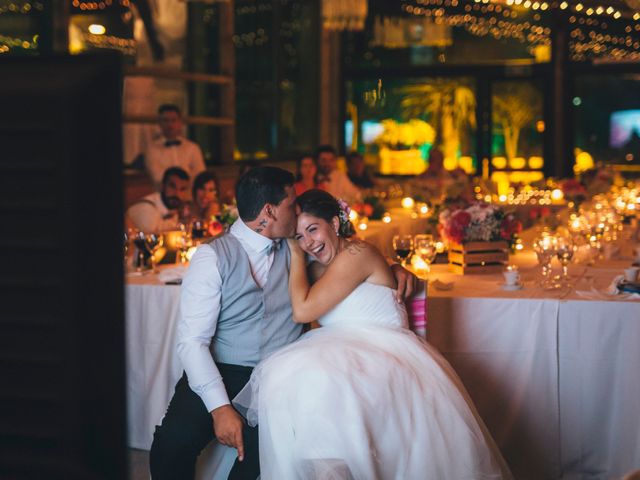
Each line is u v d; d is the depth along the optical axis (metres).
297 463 2.65
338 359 2.75
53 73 0.68
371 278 3.05
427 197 8.23
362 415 2.64
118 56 0.68
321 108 13.26
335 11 8.81
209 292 2.90
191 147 8.19
